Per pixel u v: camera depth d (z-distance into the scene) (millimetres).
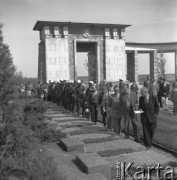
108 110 13211
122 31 51031
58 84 25594
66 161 8391
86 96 16469
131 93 11922
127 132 11914
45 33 46781
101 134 12477
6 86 6633
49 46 46906
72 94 20422
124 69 51250
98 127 14242
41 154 7480
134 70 57594
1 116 6566
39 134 10438
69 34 48344
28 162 6426
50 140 10750
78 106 19141
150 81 19547
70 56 48438
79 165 7852
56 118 17531
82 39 49094
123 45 51250
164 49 59250
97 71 50281
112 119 12961
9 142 6484
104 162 7445
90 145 10602
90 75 51562
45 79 46969
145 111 10422
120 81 16875
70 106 21234
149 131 10531
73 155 9070
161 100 20344
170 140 10961
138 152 9703
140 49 57969
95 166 7211
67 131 12914
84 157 7918
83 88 19031
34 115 11000
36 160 6672
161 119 15484
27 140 7070
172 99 17984
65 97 22375
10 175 3002
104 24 49031
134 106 11672
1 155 6215
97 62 50125
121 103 12039
